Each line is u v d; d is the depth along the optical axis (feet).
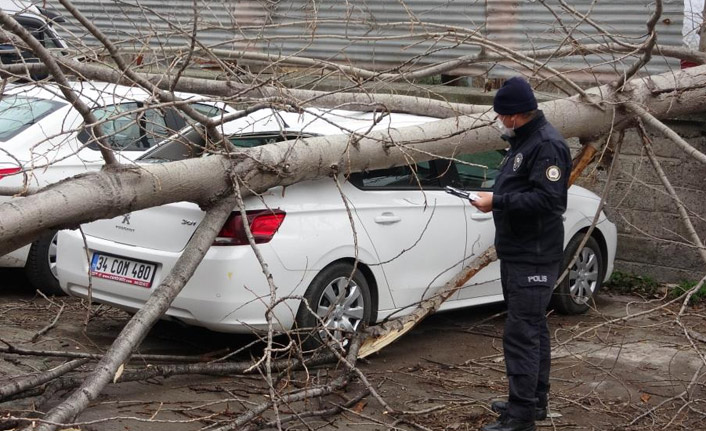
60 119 26.30
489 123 19.65
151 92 18.20
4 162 24.70
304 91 23.59
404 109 24.22
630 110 22.43
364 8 33.78
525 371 16.75
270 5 29.35
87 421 16.85
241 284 19.27
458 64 25.34
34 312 24.66
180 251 19.74
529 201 16.33
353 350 20.02
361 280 21.24
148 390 18.84
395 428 17.04
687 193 29.25
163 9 33.53
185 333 23.06
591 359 22.41
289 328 20.07
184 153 22.44
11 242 15.58
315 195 20.53
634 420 17.66
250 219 19.39
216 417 17.34
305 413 17.33
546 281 16.80
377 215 21.45
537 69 22.29
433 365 21.50
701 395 19.95
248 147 21.01
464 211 23.36
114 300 20.92
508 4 32.09
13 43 17.15
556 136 16.62
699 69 23.73
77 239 21.52
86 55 20.16
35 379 17.12
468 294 23.70
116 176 16.62
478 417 18.07
